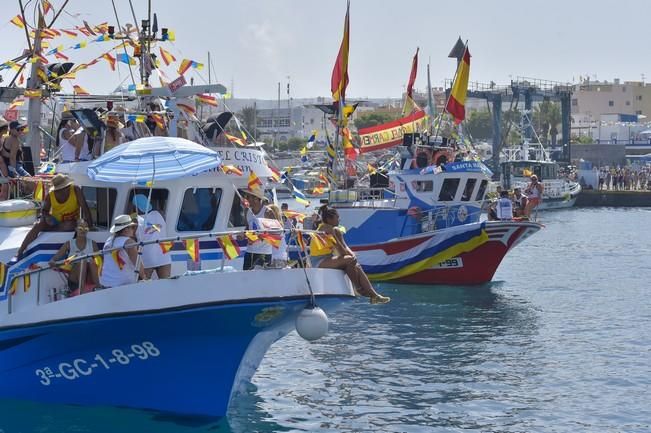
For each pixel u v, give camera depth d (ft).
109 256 50.78
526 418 57.06
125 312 49.96
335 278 52.01
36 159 67.67
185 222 54.34
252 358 55.42
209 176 54.29
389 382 65.16
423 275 114.42
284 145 333.83
